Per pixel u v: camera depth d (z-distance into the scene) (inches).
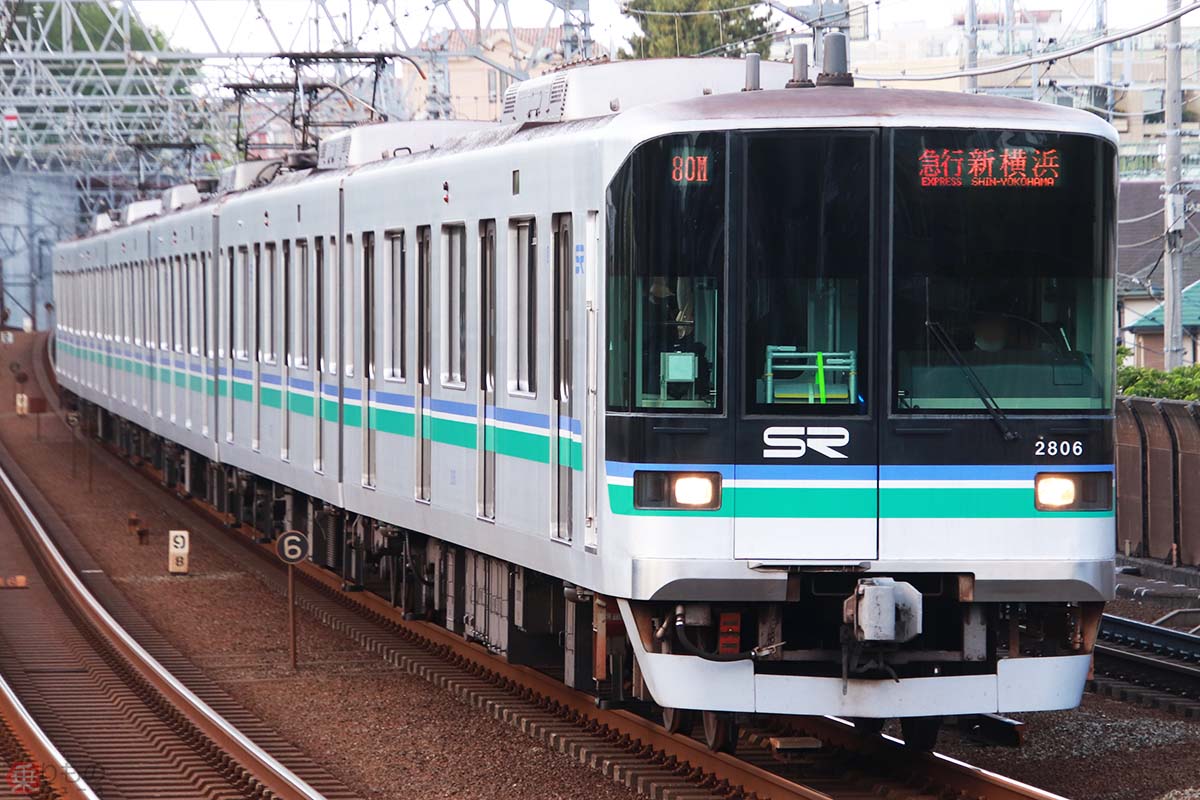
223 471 2518.5
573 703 1334.9
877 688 1010.7
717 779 1087.0
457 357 1382.9
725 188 1018.7
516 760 1215.6
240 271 2151.8
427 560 1587.1
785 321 1018.7
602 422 1047.0
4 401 5826.8
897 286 1019.9
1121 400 2215.8
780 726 1263.5
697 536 1016.2
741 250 1018.1
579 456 1104.2
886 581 984.3
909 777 1075.9
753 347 1018.1
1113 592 1038.4
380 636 1747.0
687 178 1020.5
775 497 1013.2
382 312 1563.7
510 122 1396.4
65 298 4490.7
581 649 1210.6
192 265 2496.3
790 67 1306.6
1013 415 1022.4
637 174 1027.9
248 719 1358.3
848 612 991.6
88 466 3462.1
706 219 1019.9
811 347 1019.9
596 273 1061.1
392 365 1555.1
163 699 1430.9
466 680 1502.2
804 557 1013.2
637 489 1026.1
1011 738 1138.7
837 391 1018.1
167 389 2746.1
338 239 1700.3
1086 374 1031.0
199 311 2443.4
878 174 1018.7
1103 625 1707.7
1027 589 1020.5
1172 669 1450.5
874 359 1018.1
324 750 1270.9
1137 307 4512.8
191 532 2682.1
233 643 1758.1
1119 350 3223.4
